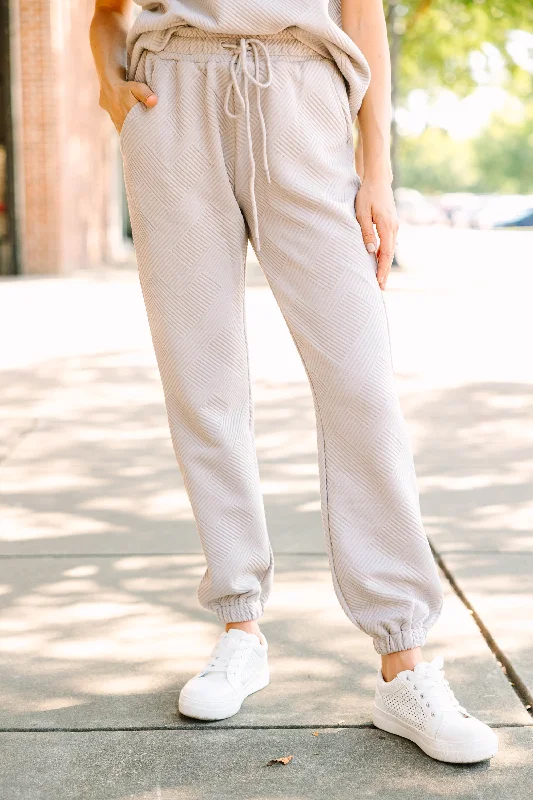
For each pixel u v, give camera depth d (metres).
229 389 2.09
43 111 13.11
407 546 2.01
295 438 4.59
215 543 2.13
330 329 1.96
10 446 4.51
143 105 2.01
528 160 61.62
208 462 2.11
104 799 1.81
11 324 8.42
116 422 4.97
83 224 15.23
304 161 1.95
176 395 2.10
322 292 1.96
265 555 2.18
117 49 2.16
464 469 4.07
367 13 2.02
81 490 3.86
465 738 1.89
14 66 12.91
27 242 13.45
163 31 1.97
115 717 2.11
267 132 1.94
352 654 2.41
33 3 12.75
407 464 2.01
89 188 15.62
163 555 3.15
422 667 1.99
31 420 5.00
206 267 2.02
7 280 12.65
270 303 9.95
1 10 12.69
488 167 62.69
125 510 3.61
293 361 6.56
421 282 12.17
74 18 14.25
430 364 6.40
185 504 3.68
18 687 2.25
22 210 13.34
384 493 1.99
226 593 2.16
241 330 2.09
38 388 5.75
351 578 2.02
